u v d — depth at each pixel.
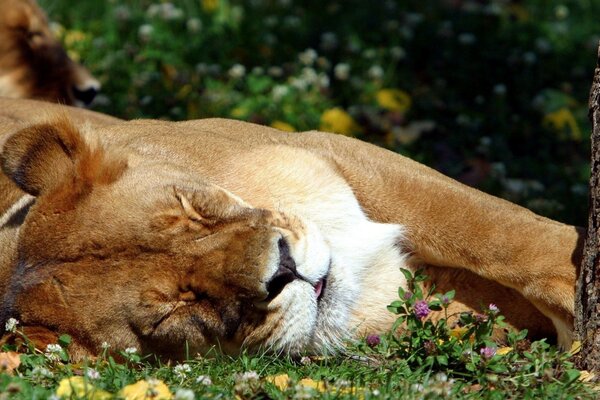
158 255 7.87
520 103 15.22
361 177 9.31
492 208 8.99
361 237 9.09
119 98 15.16
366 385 7.73
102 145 8.61
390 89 15.44
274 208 8.62
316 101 14.85
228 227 7.91
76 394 7.04
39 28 15.35
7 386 7.07
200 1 18.16
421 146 13.98
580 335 8.05
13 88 15.15
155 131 9.47
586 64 16.77
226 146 9.24
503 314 9.10
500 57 16.30
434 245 9.09
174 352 8.01
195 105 14.59
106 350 7.81
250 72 16.12
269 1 18.28
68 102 15.23
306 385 7.50
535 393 7.40
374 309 9.00
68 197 8.22
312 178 9.12
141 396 7.11
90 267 7.95
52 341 7.92
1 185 9.32
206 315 7.82
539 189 12.77
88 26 17.55
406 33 16.88
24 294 8.05
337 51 16.52
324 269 8.19
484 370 7.70
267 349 8.05
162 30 17.11
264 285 7.67
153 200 8.05
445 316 8.70
